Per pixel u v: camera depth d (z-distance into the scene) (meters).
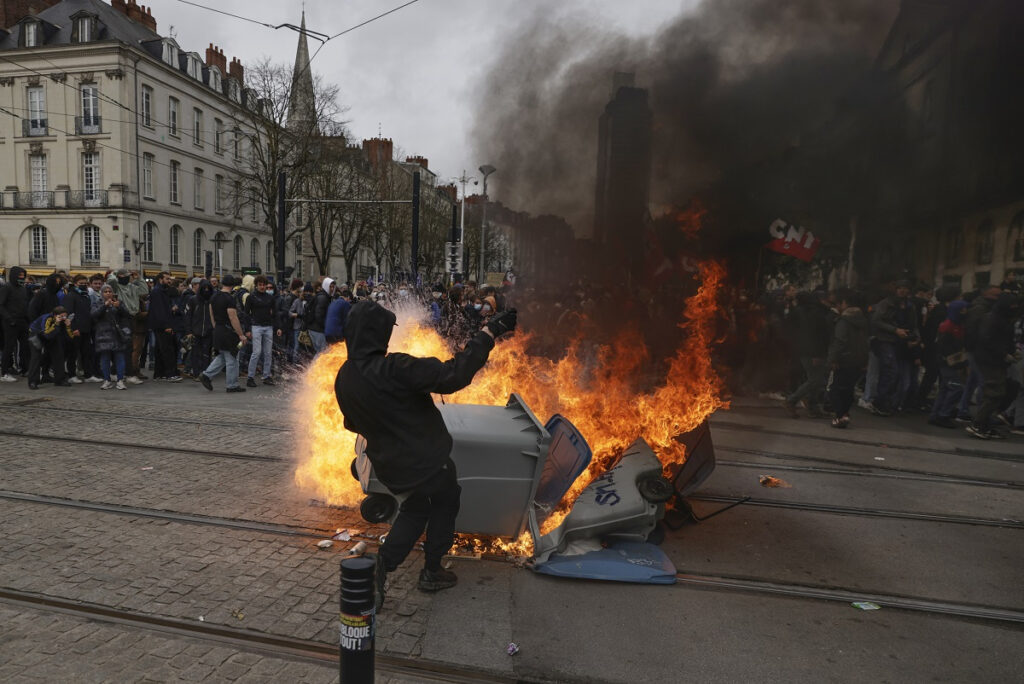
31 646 2.81
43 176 38.72
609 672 2.80
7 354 10.08
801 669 2.87
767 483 5.48
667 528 4.46
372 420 3.09
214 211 45.78
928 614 3.41
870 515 4.84
